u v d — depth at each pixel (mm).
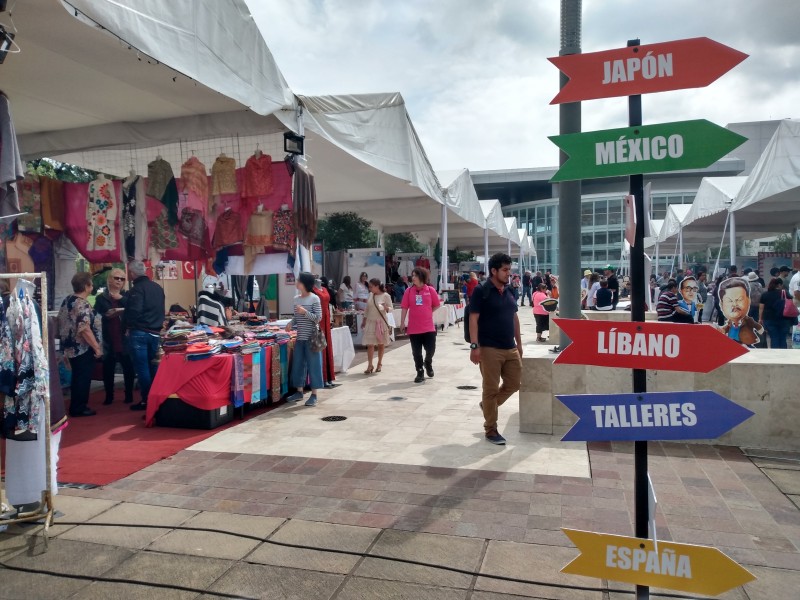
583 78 2508
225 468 4879
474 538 3477
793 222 20047
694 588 2322
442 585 2957
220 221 7207
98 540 3533
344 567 3160
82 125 7746
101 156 8734
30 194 7508
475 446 5418
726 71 2311
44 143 8016
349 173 11625
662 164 2367
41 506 3670
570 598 2820
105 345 7594
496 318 5449
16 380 3523
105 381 7676
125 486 4469
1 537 3588
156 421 6414
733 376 5395
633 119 2441
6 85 6219
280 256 7219
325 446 5488
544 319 13422
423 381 9023
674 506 3943
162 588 2982
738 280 9109
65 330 6832
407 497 4148
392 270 22219
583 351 2447
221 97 6633
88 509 4016
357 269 16922
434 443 5531
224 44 5480
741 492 4199
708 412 2324
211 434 6012
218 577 3080
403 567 3146
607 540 2430
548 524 3662
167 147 8438
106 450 5453
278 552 3346
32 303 3588
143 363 7172
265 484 4469
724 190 14992
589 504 3979
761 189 11602
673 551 2348
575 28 6738
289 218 7039
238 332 7223
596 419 2416
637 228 2412
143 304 7191
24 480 3707
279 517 3834
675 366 2332
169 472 4797
